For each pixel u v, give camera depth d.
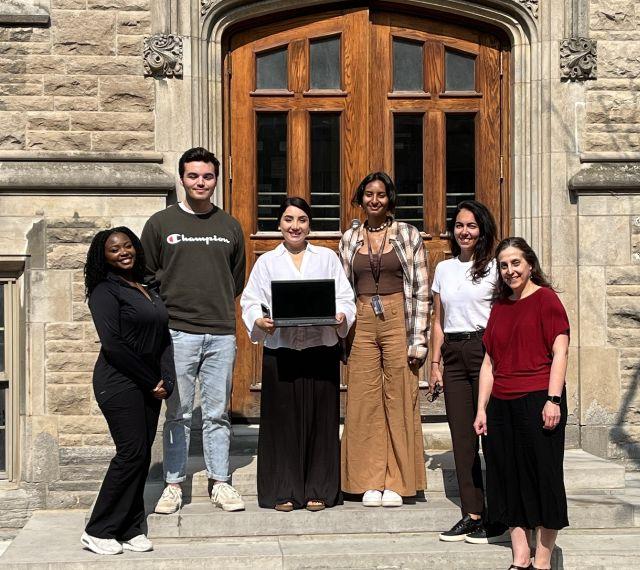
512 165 7.87
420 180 7.95
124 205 7.35
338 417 6.46
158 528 6.19
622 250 7.65
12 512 7.28
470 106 7.94
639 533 6.39
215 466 6.39
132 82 7.41
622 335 7.66
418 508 6.37
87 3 7.39
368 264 6.45
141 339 5.89
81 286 7.33
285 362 6.38
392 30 7.90
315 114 7.88
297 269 6.42
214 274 6.34
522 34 7.75
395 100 7.90
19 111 7.35
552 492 5.51
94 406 7.35
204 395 6.41
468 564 5.93
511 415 5.62
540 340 5.61
